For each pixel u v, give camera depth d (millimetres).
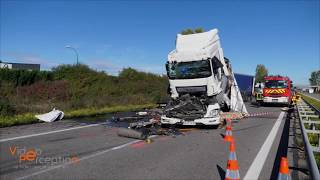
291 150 10250
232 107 20453
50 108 19547
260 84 36312
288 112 25641
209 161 8617
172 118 14703
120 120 17141
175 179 6938
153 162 8406
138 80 40375
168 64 16281
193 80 15875
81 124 15750
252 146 10922
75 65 35125
